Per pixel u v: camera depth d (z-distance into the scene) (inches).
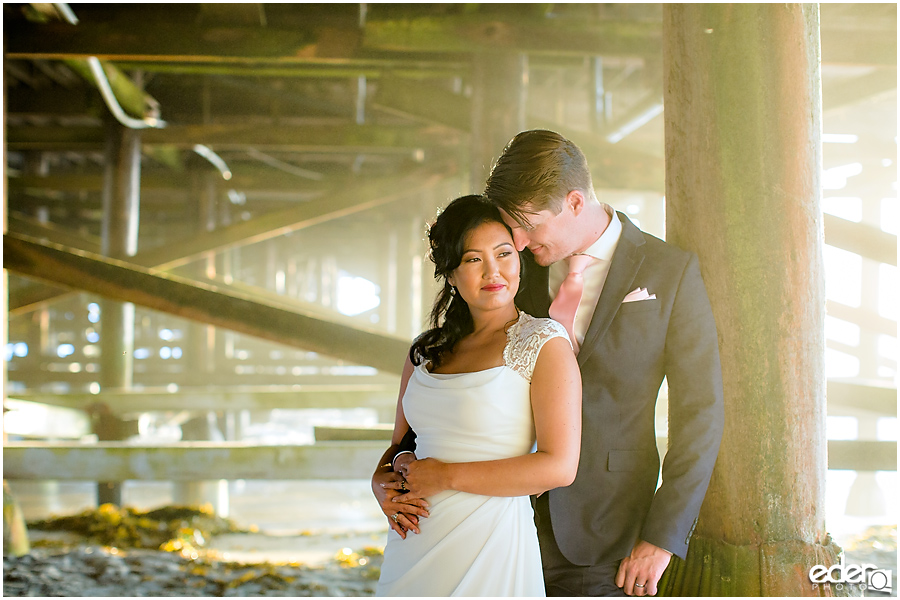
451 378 69.8
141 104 361.1
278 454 190.2
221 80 393.1
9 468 197.9
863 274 460.4
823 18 229.1
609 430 77.6
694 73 90.7
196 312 194.7
